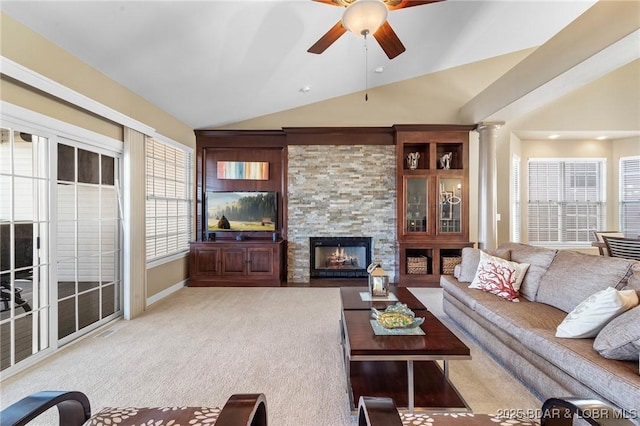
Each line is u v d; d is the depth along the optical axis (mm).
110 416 1278
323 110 5438
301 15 2932
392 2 2279
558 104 5375
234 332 3049
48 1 2184
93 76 3047
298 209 5230
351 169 5211
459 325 3166
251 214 5391
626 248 4035
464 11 3623
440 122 5383
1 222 2293
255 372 2295
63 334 2793
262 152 5480
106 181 3305
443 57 4844
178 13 2566
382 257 5211
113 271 3406
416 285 4965
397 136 5055
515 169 5828
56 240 2693
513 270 2844
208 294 4453
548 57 3324
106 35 2621
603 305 1731
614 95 5324
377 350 1735
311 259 5410
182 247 5066
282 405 1908
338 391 2053
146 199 4109
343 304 2588
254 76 3961
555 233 6016
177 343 2799
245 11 2721
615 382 1413
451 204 5078
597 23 2727
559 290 2457
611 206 5965
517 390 2072
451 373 2287
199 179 5418
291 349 2670
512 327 2164
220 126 5422
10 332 2334
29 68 2389
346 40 3656
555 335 1885
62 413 1304
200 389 2080
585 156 5973
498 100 4273
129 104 3625
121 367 2373
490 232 4898
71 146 2873
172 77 3541
